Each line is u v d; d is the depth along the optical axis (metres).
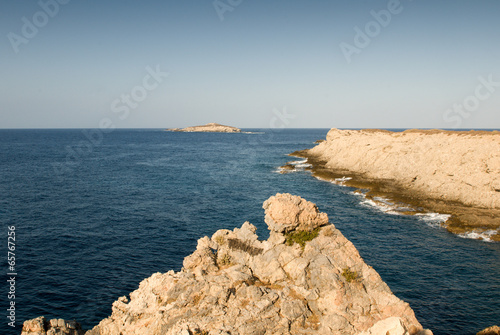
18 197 59.56
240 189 70.94
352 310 15.72
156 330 15.83
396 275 32.75
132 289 29.47
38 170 90.25
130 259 35.38
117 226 45.41
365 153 88.44
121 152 150.38
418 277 32.41
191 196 63.59
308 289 17.00
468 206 54.44
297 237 19.45
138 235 42.25
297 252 18.91
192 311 16.02
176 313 16.12
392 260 36.16
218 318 15.45
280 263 18.73
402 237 43.25
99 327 18.80
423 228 46.84
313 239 19.34
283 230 19.55
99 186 71.06
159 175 86.81
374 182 72.88
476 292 29.73
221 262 20.00
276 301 16.48
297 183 78.31
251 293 16.59
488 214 50.25
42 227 44.28
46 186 69.50
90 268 33.19
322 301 16.19
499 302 28.17
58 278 31.08
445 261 36.09
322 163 106.31
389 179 74.12
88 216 49.50
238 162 117.69
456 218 48.97
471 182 57.03
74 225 45.41
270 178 85.00
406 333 11.55
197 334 14.52
